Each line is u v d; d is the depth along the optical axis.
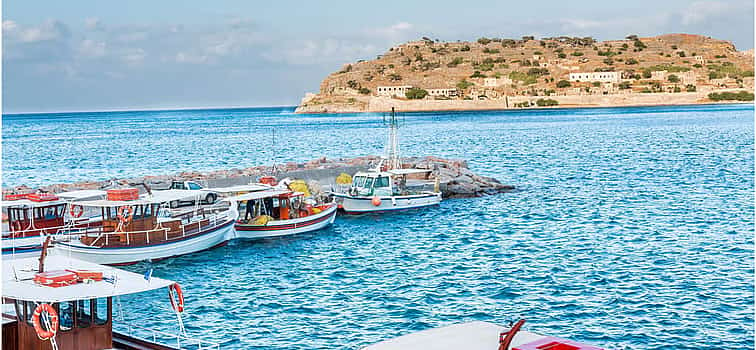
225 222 44.78
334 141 164.88
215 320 29.48
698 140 138.62
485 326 17.59
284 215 49.09
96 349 20.77
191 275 37.56
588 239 45.62
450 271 37.47
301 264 39.94
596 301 31.50
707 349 25.61
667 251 41.53
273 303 32.00
